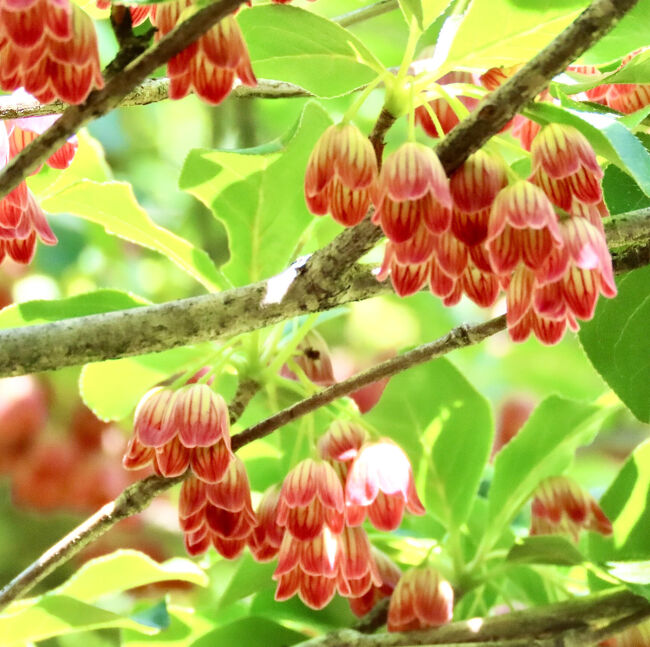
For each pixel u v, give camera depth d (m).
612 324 0.39
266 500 0.38
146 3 0.34
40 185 0.41
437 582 0.39
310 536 0.37
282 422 0.37
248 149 0.39
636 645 0.39
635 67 0.37
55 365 0.35
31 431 0.51
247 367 0.39
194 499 0.37
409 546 0.41
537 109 0.35
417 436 0.41
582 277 0.35
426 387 0.41
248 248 0.40
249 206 0.40
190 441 0.36
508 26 0.37
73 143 0.38
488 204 0.35
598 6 0.34
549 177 0.35
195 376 0.43
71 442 0.52
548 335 0.35
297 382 0.40
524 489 0.41
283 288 0.35
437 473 0.41
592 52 0.38
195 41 0.34
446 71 0.37
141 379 0.41
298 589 0.37
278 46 0.37
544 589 0.41
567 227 0.35
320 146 0.36
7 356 0.35
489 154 0.35
